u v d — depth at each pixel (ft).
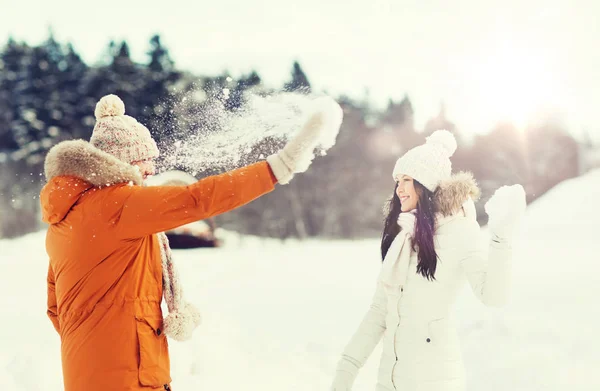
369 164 119.03
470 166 126.72
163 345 7.77
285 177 7.12
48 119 107.24
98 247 7.20
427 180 8.64
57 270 7.50
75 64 109.91
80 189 7.32
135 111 98.68
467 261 8.23
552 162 123.85
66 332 7.37
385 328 8.94
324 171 111.55
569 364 13.85
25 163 104.01
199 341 15.51
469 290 22.61
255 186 7.05
